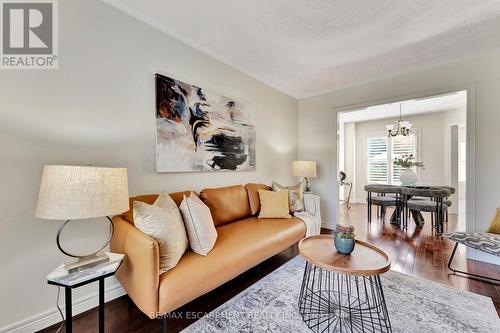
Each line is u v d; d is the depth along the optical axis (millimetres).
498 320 1562
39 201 1198
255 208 2852
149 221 1430
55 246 1588
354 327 1503
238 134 3070
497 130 2572
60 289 1614
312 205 3184
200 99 2574
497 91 2576
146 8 1950
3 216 1399
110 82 1871
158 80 2178
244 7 1935
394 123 5922
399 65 3004
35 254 1508
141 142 2066
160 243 1437
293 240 2469
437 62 2910
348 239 1656
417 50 2617
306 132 4309
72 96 1669
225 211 2475
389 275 2223
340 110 3875
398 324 1528
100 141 1810
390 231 3740
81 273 1230
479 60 2684
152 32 2158
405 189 3902
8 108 1428
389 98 3361
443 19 2064
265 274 2256
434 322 1546
